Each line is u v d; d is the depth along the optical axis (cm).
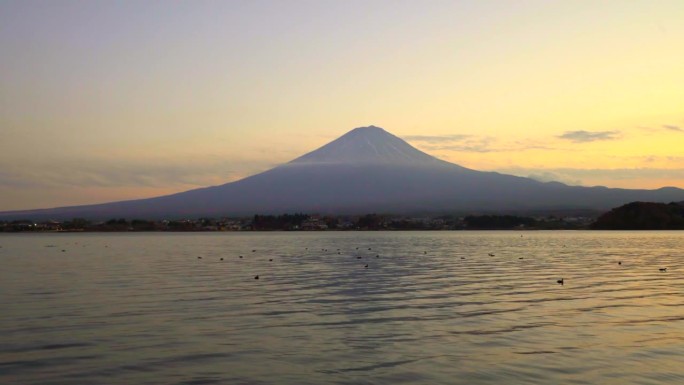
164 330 2623
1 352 2222
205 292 3978
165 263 7044
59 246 12500
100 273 5566
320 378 1903
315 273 5534
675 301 3466
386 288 4212
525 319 2873
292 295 3819
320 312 3108
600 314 3009
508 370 1978
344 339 2433
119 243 14475
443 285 4400
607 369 1984
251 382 1867
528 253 9056
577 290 4031
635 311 3102
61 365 2048
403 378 1900
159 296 3762
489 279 4862
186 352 2222
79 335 2517
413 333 2547
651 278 4884
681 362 2064
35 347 2298
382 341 2394
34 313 3072
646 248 10475
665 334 2506
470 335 2500
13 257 8338
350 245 12544
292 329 2644
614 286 4275
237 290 4103
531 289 4106
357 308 3241
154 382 1867
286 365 2047
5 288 4222
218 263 7031
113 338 2458
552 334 2512
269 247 11706
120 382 1867
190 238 19212
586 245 11938
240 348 2283
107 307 3281
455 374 1939
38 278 5028
